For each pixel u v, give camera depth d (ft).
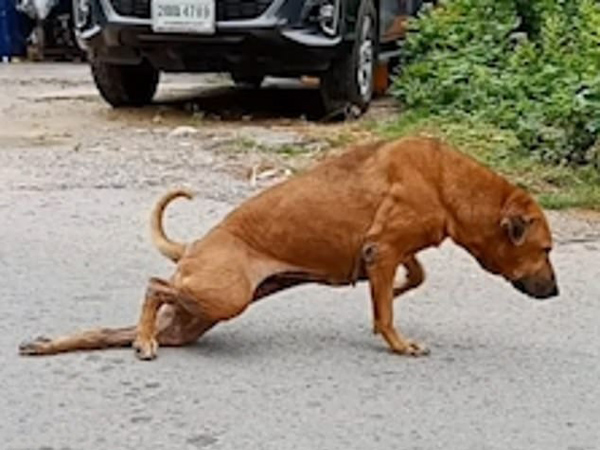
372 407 15.14
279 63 29.68
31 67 43.88
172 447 13.92
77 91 36.81
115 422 14.62
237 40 29.07
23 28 46.68
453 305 18.80
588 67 27.02
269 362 16.65
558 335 17.80
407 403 15.29
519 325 18.11
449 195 16.58
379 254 16.48
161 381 15.88
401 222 16.39
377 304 16.92
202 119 31.55
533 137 26.76
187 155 27.14
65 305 18.61
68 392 15.53
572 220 23.06
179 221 22.53
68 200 23.70
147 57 30.37
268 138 28.71
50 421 14.65
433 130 28.68
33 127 30.50
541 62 30.14
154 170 25.84
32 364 16.48
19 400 15.29
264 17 28.86
